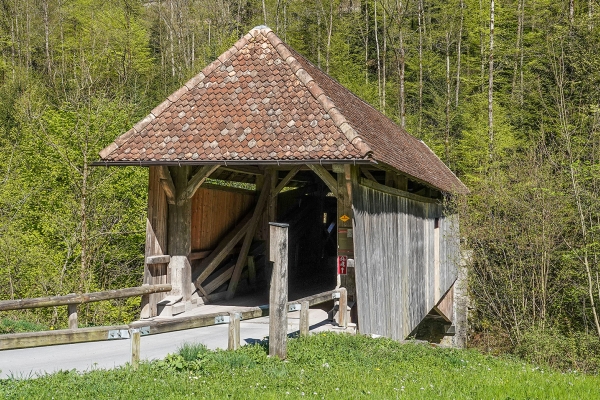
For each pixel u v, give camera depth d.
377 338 9.77
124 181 19.23
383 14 38.38
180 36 39.88
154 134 10.10
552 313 19.78
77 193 18.59
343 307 9.71
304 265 16.86
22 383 6.26
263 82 10.56
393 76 42.62
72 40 31.39
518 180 20.52
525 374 9.15
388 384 6.89
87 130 16.52
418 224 15.24
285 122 9.66
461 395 6.69
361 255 9.73
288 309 8.49
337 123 9.31
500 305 20.59
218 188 12.23
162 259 10.45
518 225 20.14
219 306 11.62
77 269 17.45
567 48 25.47
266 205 13.80
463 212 20.50
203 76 10.95
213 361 7.23
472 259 20.84
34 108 21.50
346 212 9.48
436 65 40.31
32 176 20.11
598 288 17.73
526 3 35.62
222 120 10.04
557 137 21.86
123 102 21.20
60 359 7.99
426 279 16.30
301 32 42.84
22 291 17.73
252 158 9.09
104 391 6.02
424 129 36.94
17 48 33.25
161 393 5.98
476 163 27.11
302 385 6.55
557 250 19.27
